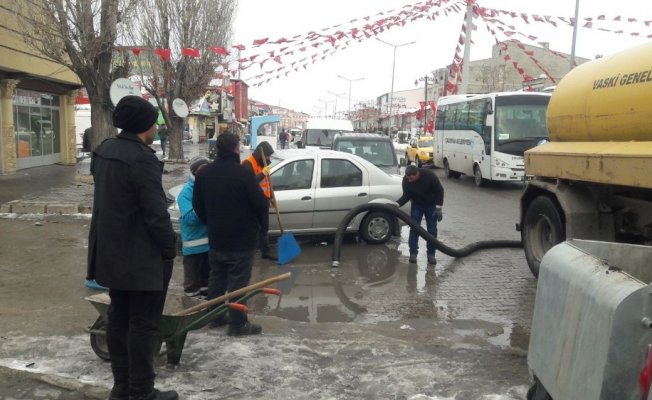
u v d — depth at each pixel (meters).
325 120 22.44
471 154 20.17
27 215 11.30
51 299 6.36
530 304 6.62
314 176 9.20
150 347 3.67
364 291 7.09
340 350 4.79
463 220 12.55
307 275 7.79
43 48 15.08
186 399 3.87
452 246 9.73
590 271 3.03
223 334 5.11
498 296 6.93
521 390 4.07
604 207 6.47
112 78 15.53
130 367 3.63
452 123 22.58
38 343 4.74
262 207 4.94
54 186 15.24
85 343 4.78
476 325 5.86
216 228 4.92
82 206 11.63
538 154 7.18
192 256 6.49
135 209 3.46
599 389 2.66
